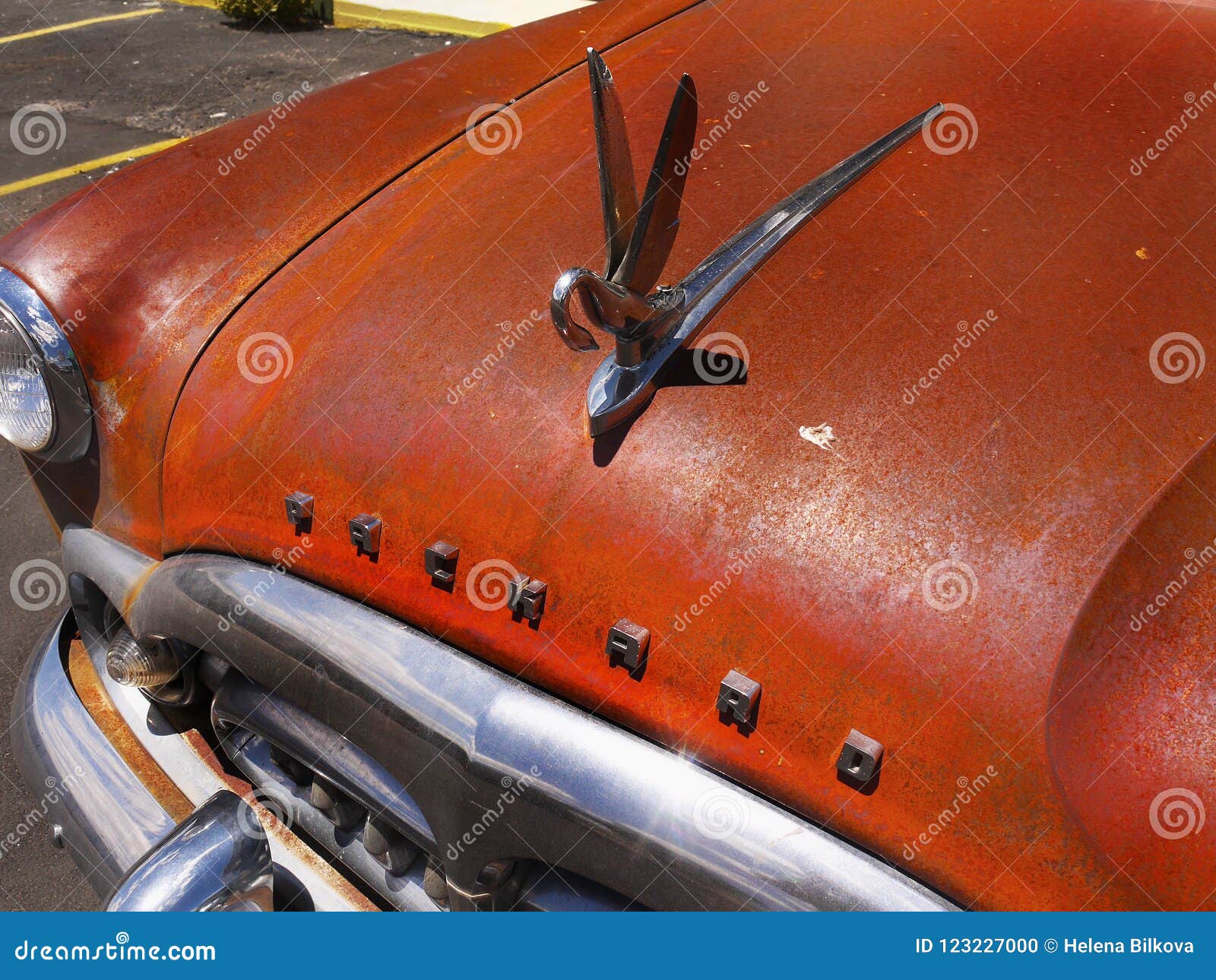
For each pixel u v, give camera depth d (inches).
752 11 77.3
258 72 283.9
